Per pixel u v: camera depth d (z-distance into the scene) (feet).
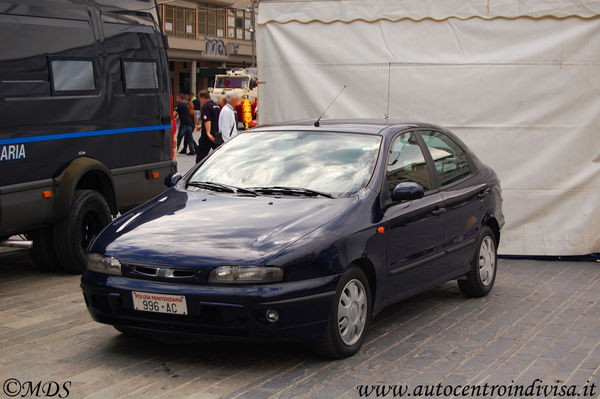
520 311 23.36
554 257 31.63
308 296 16.96
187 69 218.59
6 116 24.22
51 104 26.13
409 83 31.96
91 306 18.19
